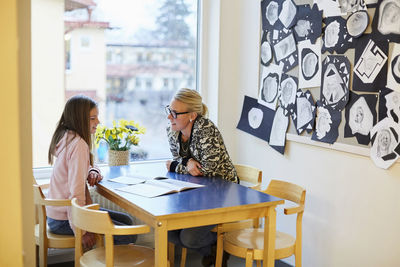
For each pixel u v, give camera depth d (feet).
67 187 8.66
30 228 2.95
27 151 2.90
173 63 13.08
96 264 7.18
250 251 7.89
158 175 9.47
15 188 2.88
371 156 8.64
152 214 6.52
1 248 2.89
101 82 12.16
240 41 12.63
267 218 7.63
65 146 8.59
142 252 7.75
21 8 2.81
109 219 6.59
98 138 11.16
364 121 8.78
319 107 9.89
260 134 11.86
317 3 9.84
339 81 9.32
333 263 9.72
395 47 8.09
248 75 12.37
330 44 9.52
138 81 12.66
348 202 9.30
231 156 13.12
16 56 2.80
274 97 11.36
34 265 2.98
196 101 9.41
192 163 9.49
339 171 9.50
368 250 8.89
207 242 9.07
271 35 11.37
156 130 13.05
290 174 10.93
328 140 9.64
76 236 7.80
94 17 11.87
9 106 2.81
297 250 8.29
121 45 12.32
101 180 8.98
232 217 7.28
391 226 8.38
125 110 12.59
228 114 12.96
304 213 10.52
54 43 11.43
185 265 11.21
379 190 8.59
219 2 12.58
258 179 9.78
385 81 8.31
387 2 8.21
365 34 8.70
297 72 10.55
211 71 13.05
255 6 11.96
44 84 11.43
